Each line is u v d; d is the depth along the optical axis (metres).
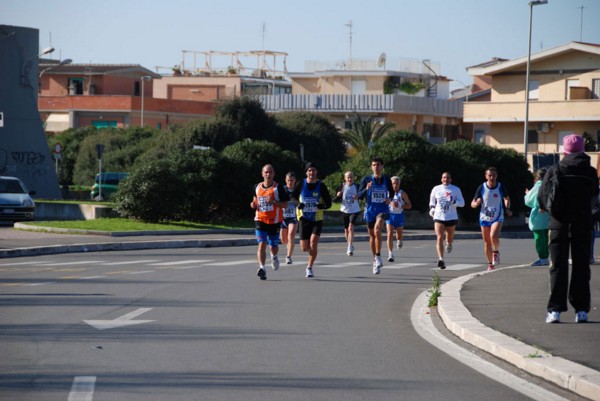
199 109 123.31
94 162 92.75
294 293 20.73
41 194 63.84
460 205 26.98
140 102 116.06
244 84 137.25
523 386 11.27
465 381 11.53
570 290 15.22
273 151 51.69
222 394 10.70
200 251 34.50
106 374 11.75
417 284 22.91
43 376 11.62
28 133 63.59
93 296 19.80
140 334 14.85
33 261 29.38
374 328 15.80
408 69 124.56
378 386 11.20
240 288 21.66
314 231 24.19
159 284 22.38
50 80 122.50
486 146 60.16
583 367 11.53
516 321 15.38
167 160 47.53
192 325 15.88
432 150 57.28
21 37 63.34
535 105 81.06
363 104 112.69
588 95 80.56
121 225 42.69
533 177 62.00
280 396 10.64
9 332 14.94
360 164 57.31
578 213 14.91
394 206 34.25
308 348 13.76
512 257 32.69
